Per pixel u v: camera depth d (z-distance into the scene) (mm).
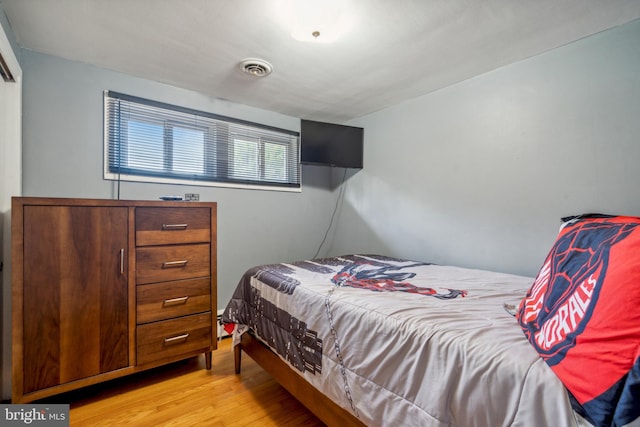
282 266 1988
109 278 1602
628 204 1526
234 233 2656
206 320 1926
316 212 3252
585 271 762
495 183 2033
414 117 2551
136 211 1680
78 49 1783
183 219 1836
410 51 1801
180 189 2361
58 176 1872
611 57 1576
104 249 1588
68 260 1492
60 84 1879
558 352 671
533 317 881
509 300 1236
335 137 2889
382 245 2842
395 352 962
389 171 2770
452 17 1483
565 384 622
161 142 2279
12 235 1366
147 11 1435
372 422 990
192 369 1962
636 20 1503
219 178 2568
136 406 1561
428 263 2199
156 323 1743
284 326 1499
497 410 716
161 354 1761
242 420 1460
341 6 1396
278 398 1646
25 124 1764
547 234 1801
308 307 1362
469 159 2176
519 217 1920
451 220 2289
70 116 1915
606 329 587
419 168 2512
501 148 2002
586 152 1654
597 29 1585
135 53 1833
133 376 1860
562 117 1740
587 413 567
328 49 1773
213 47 1757
